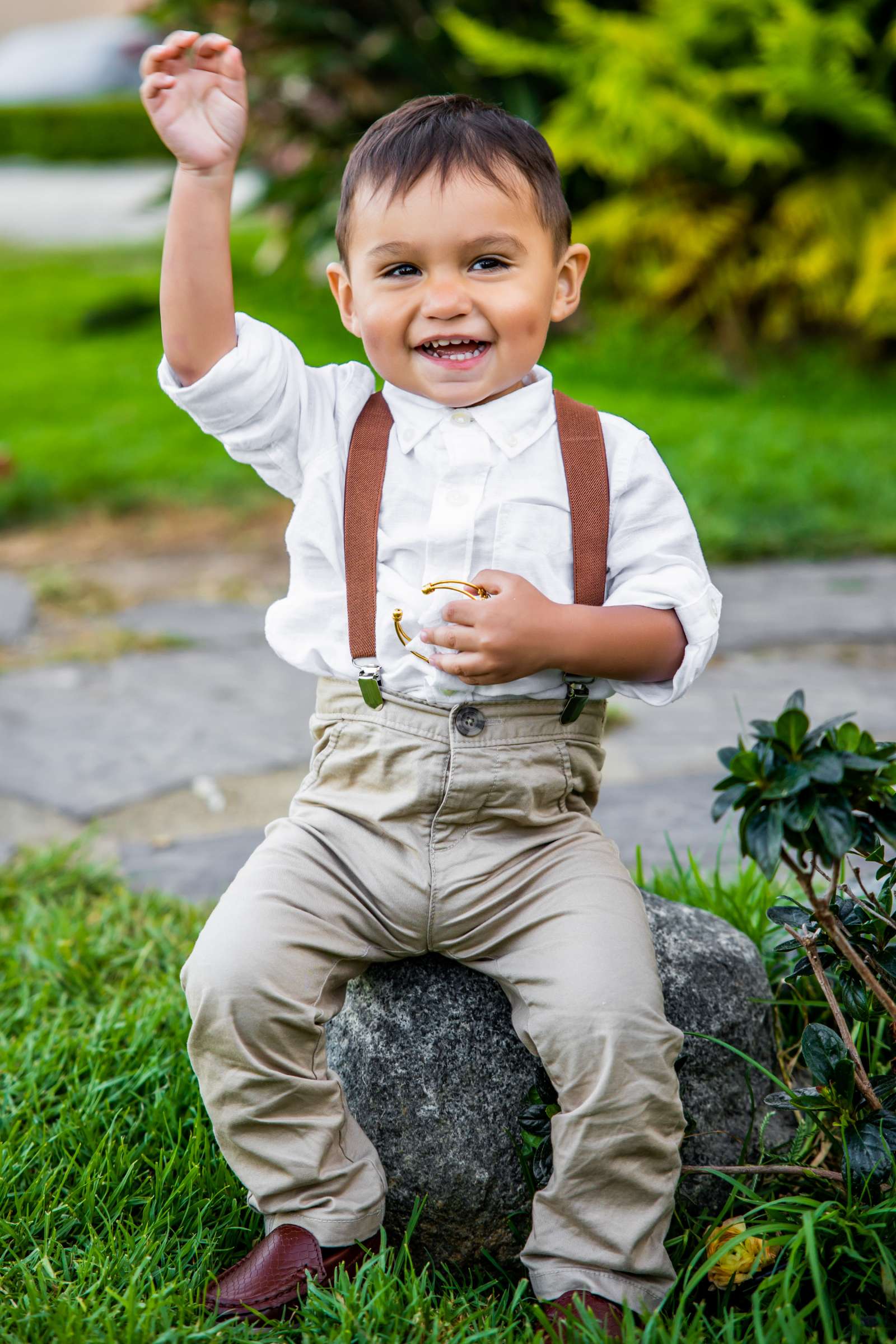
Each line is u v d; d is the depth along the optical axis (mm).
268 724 4129
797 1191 1909
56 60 23781
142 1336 1628
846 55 7734
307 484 1969
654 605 1845
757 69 7703
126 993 2520
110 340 9922
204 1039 1746
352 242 1932
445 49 8391
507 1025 1911
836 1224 1738
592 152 7750
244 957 1740
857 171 7980
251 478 7035
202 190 1857
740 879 2516
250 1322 1689
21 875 3078
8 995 2555
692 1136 1939
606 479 1934
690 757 3703
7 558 6086
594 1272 1702
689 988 2004
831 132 7984
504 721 1850
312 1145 1753
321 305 9469
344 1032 1959
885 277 7570
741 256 8125
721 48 7961
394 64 8297
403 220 1853
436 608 1848
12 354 9469
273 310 9484
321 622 1929
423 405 1957
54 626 5191
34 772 3787
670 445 6469
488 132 1880
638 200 8117
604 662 1808
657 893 2523
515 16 8383
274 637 1964
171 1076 2225
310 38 8531
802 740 1549
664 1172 1739
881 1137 1720
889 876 1977
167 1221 1873
